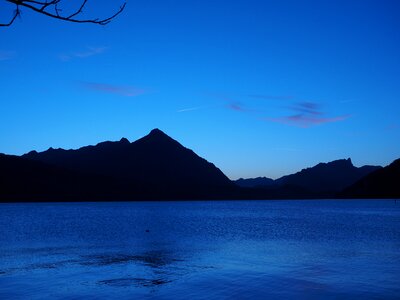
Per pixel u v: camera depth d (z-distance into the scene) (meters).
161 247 29.97
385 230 48.66
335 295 13.41
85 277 17.08
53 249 28.66
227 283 15.53
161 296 13.44
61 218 76.69
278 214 102.25
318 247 29.81
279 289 14.38
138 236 40.28
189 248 29.23
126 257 23.94
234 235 41.62
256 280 16.11
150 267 19.84
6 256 24.59
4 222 63.84
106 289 14.61
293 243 32.97
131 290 14.41
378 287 14.63
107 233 43.94
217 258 23.39
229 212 115.31
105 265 20.64
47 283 15.77
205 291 14.16
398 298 12.97
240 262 21.62
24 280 16.44
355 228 52.28
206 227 55.00
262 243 33.09
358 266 19.95
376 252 26.52
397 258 23.31
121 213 102.12
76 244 32.31
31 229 49.97
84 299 13.05
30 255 25.08
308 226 57.12
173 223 64.25
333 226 56.94
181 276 17.20
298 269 18.97
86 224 60.25
